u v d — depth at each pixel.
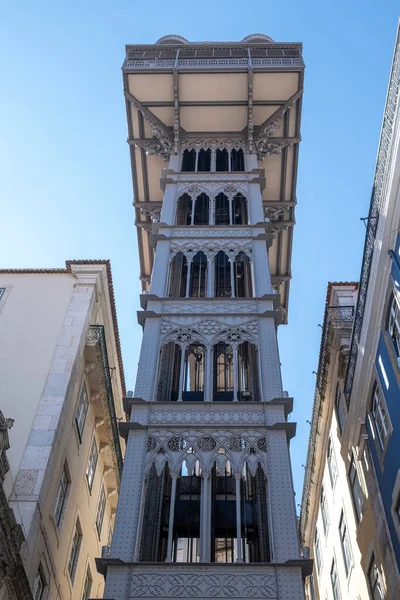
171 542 19.47
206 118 40.84
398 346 22.64
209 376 24.58
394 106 21.81
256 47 42.06
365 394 26.80
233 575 18.31
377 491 25.23
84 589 29.62
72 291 30.22
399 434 22.22
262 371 24.77
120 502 20.33
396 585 22.75
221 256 32.88
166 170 37.47
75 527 28.03
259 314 26.94
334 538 34.28
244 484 23.91
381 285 23.97
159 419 22.91
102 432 32.34
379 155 23.36
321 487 37.91
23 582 19.70
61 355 27.06
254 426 22.48
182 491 23.59
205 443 21.98
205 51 42.00
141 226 42.22
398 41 21.41
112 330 34.00
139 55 41.66
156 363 25.09
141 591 17.97
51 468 23.59
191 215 35.28
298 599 17.69
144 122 41.25
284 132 41.25
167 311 27.42
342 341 31.52
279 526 19.58
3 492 18.44
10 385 25.62
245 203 36.22
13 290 30.20
